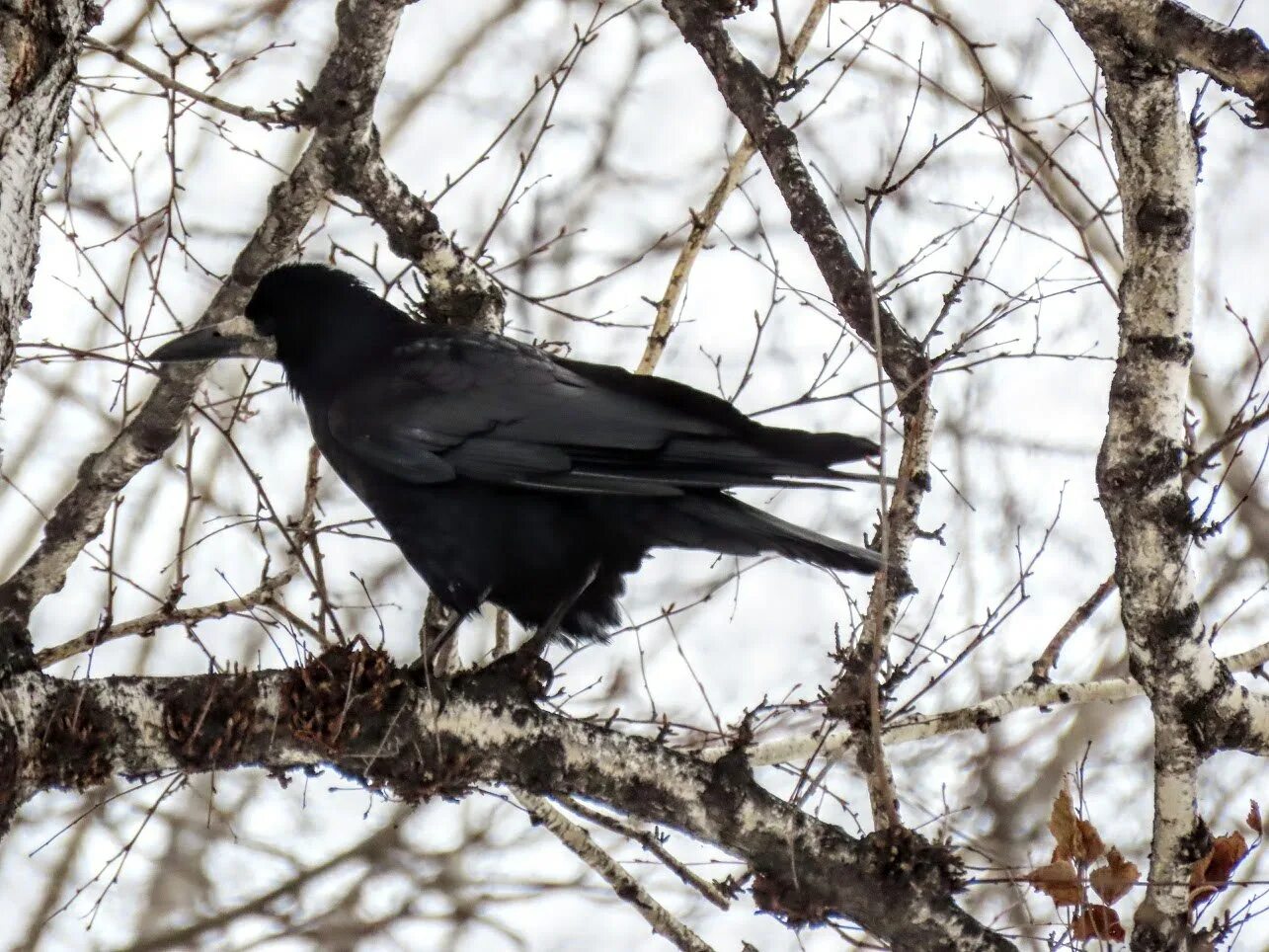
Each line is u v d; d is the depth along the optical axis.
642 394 10.34
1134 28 7.79
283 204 10.77
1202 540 8.96
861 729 9.34
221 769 8.56
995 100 11.36
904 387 9.80
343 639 8.99
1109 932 8.68
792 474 9.68
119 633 9.92
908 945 8.90
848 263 10.19
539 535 10.32
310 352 11.12
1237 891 13.40
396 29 10.05
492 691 8.80
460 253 11.51
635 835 9.98
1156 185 8.23
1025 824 16.48
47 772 8.16
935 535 9.80
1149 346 8.39
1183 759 8.79
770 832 8.84
